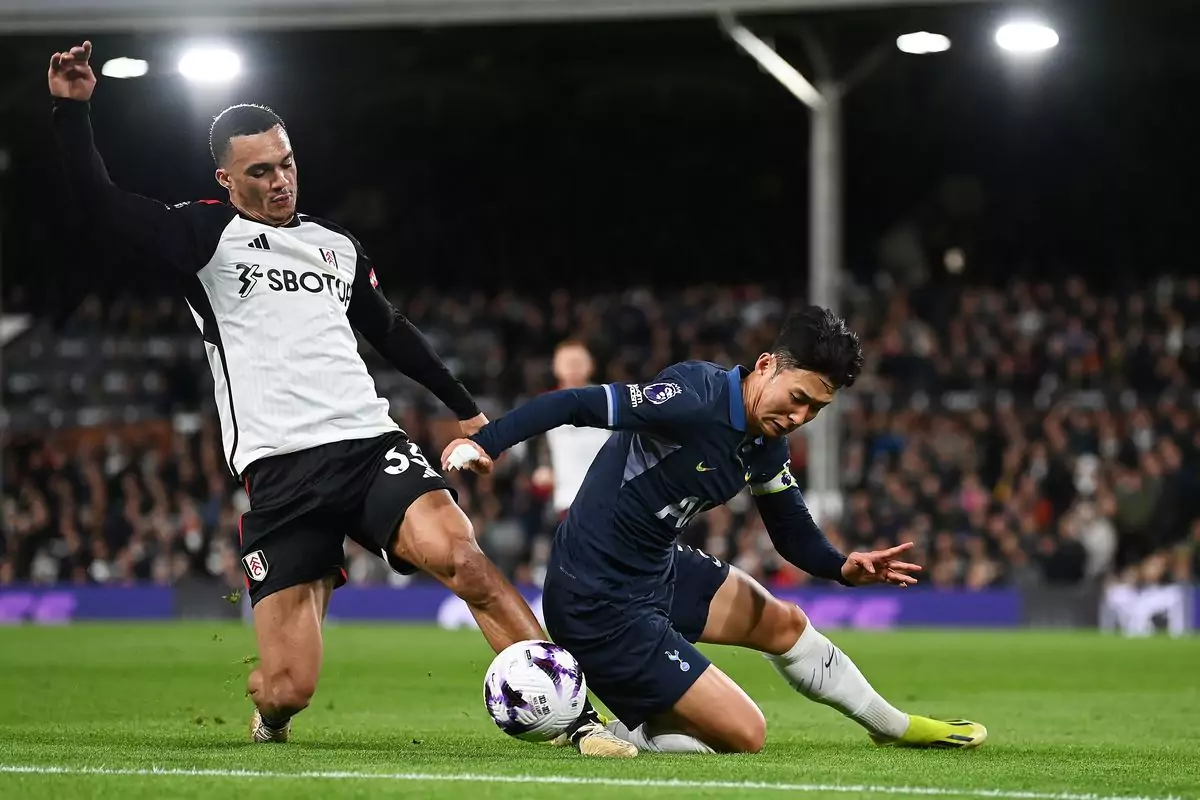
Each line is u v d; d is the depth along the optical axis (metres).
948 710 34.22
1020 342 100.69
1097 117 117.31
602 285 122.31
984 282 118.75
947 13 71.81
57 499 93.62
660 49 107.94
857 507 82.44
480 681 41.72
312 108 115.88
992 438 92.56
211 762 19.94
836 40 75.75
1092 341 100.56
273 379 23.16
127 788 17.28
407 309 112.94
